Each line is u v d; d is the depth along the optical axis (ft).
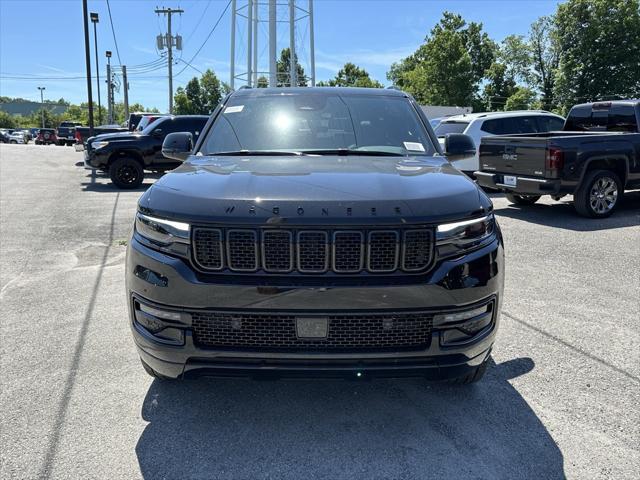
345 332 8.23
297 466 8.33
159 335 8.70
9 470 8.21
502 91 194.18
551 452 8.64
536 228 26.30
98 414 9.80
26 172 57.67
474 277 8.45
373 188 8.71
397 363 8.32
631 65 146.72
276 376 8.39
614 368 11.53
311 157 11.39
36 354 12.28
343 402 10.25
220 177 9.44
